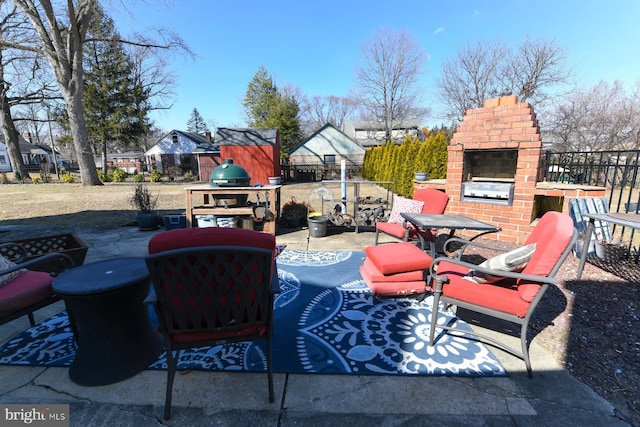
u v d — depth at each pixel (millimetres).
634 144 13406
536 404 1493
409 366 1779
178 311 1397
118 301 1645
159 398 1563
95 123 20609
